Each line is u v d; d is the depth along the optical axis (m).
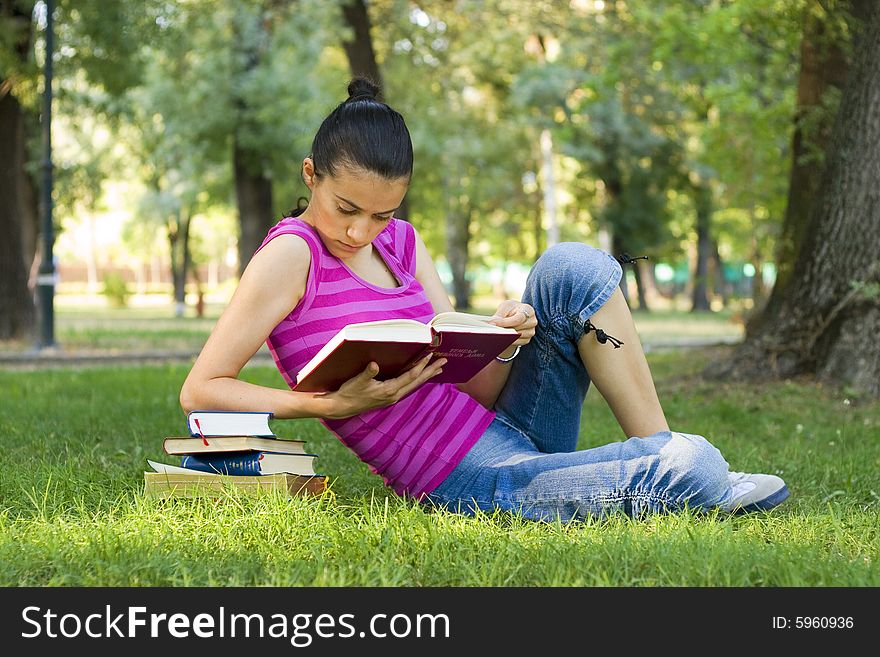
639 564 2.99
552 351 3.59
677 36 14.62
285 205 32.28
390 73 26.80
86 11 17.97
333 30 21.45
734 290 59.28
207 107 26.03
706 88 15.93
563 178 42.25
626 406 3.59
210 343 3.44
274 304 3.41
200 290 39.91
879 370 8.58
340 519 3.50
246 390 3.46
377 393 3.28
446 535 3.22
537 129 35.75
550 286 3.54
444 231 53.44
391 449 3.62
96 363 15.36
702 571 2.90
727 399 8.57
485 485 3.61
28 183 24.41
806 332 9.10
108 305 55.34
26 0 17.17
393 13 24.14
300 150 26.00
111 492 4.12
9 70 17.12
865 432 6.72
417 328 3.13
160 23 19.59
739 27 13.55
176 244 47.41
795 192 11.66
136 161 34.19
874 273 8.74
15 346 17.97
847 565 3.01
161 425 6.73
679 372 11.36
